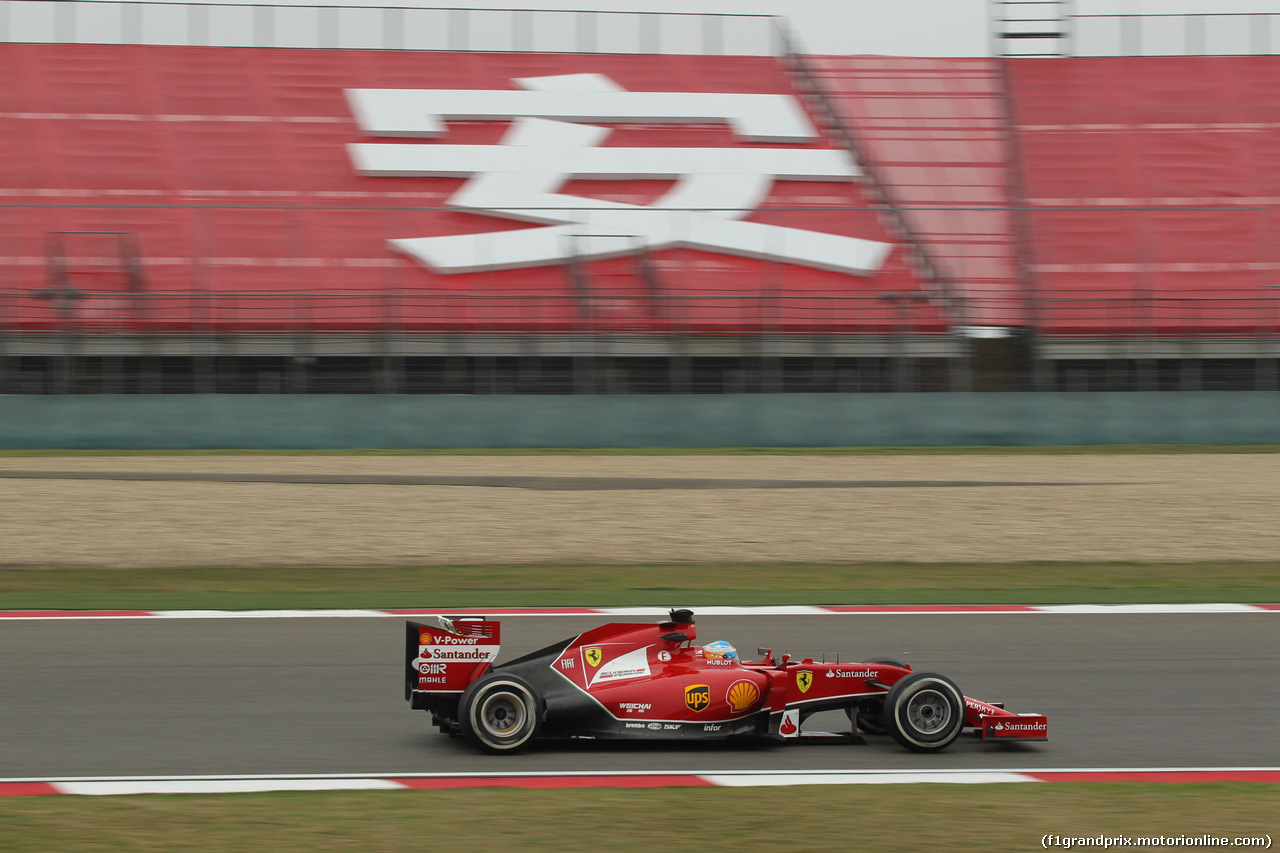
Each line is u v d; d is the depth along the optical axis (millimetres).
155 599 37562
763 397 81062
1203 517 53812
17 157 103375
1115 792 19328
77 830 16969
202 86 114125
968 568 44438
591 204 103812
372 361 86375
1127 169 112938
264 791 19203
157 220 98750
